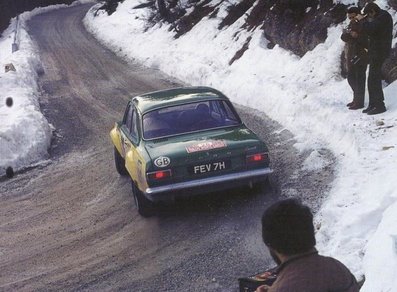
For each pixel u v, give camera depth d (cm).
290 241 222
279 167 895
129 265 637
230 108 830
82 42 3453
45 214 845
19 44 3244
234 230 689
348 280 226
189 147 732
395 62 1120
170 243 679
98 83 2116
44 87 2122
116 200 866
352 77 1016
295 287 217
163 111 816
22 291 604
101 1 4625
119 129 944
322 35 1458
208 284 574
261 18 1936
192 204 784
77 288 597
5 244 744
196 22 2520
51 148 1280
